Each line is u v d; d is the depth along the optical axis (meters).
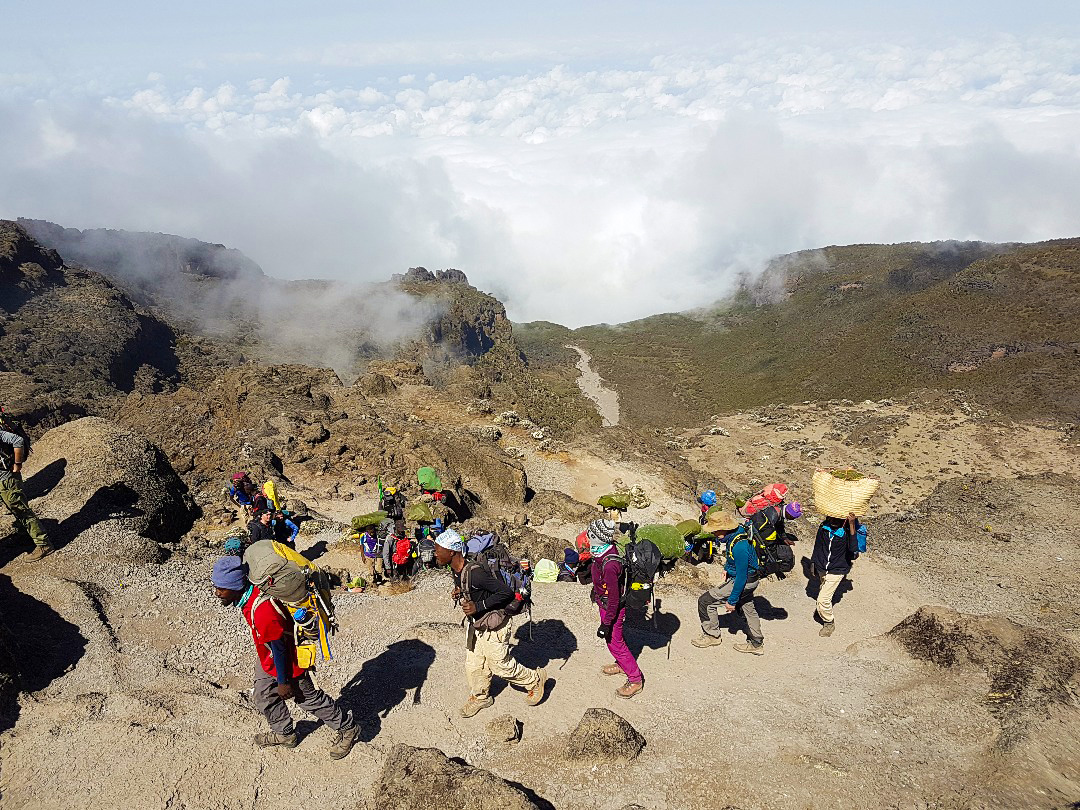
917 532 15.80
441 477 17.50
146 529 11.02
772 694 7.31
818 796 5.61
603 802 5.69
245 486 11.59
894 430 37.41
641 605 7.12
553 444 24.50
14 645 7.36
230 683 7.43
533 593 10.50
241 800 5.74
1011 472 31.09
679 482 22.00
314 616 5.79
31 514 9.30
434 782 5.44
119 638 8.04
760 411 45.69
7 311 77.25
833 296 188.75
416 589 10.23
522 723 6.71
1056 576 12.80
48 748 6.15
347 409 23.47
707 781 5.85
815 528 16.48
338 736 6.30
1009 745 6.09
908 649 8.03
